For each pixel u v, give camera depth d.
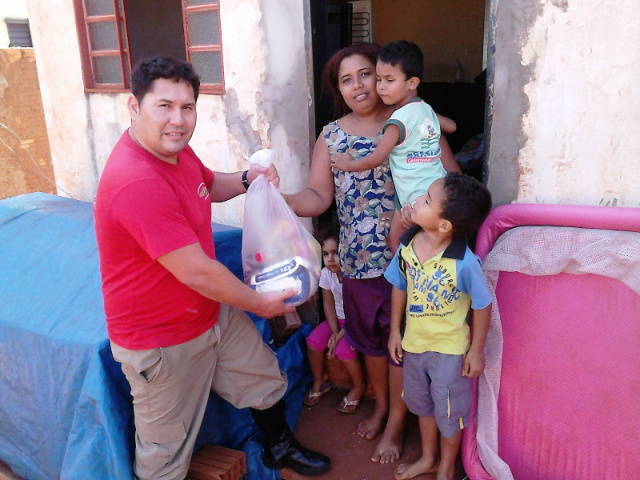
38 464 2.52
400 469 2.53
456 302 2.21
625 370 2.13
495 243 2.35
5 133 6.24
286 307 2.13
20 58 6.30
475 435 2.41
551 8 2.15
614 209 2.13
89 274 2.65
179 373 2.05
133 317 1.97
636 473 2.13
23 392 2.48
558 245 2.21
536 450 2.32
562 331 2.23
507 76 2.29
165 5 5.38
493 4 2.23
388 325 2.62
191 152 2.17
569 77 2.19
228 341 2.26
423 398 2.38
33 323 2.46
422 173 2.33
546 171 2.33
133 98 1.83
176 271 1.83
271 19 2.94
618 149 2.18
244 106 3.19
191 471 2.35
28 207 3.37
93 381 2.17
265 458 2.57
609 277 2.14
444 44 6.77
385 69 2.26
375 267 2.54
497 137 2.38
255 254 2.20
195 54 3.37
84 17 3.75
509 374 2.34
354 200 2.53
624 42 2.06
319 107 2.97
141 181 1.77
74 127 4.00
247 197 2.26
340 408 2.99
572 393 2.23
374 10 6.90
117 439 2.17
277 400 2.44
